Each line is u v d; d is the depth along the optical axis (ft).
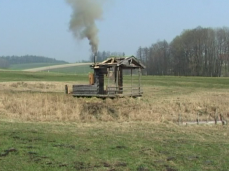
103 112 106.73
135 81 298.15
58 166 47.39
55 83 235.40
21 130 72.13
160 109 117.08
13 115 97.96
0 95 134.21
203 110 120.37
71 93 156.97
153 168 48.73
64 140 64.08
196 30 473.67
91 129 79.00
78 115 100.83
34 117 96.78
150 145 63.57
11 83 216.54
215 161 53.57
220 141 70.85
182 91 212.43
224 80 309.01
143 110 112.57
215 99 149.07
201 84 269.64
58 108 109.81
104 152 56.44
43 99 126.11
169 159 54.03
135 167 48.67
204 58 465.88
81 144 61.46
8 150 54.34
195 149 61.67
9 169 45.06
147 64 537.65
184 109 120.78
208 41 461.37
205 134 79.77
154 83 277.85
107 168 47.55
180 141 68.95
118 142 64.75
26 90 185.16
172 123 94.99
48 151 55.06
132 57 155.12
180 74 488.02
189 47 474.90
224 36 460.96
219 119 106.93
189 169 49.03
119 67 156.04
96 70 150.41
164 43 523.70
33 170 45.16
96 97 145.38
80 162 49.90
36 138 64.44
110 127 83.41
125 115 105.60
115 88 154.61
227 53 458.91
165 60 517.96
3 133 67.46
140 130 80.69
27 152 53.72
